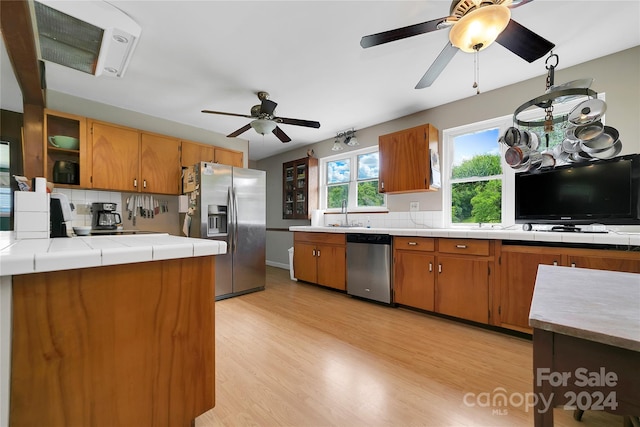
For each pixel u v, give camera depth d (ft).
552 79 6.08
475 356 6.27
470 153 10.46
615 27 6.40
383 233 9.89
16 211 4.23
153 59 7.65
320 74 8.52
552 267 4.09
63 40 5.71
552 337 2.08
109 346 3.26
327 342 6.99
